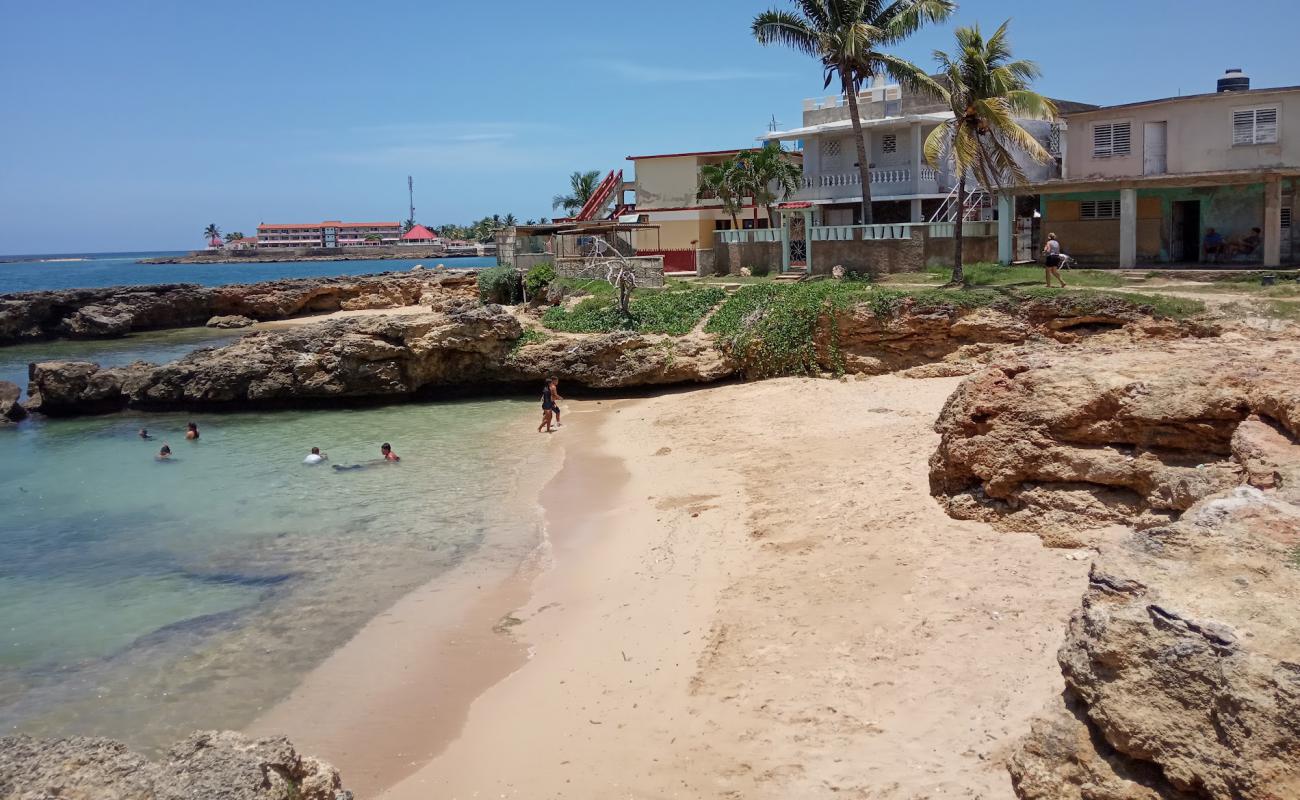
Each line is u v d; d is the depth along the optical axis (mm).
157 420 34938
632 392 35000
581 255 51562
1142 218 38594
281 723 11906
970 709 9758
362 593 16219
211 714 12180
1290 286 30031
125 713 12234
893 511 16109
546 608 15234
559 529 19359
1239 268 34469
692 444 25359
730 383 34281
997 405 14719
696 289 40000
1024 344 28250
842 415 25938
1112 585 7250
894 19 41062
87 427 33969
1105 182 36688
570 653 13320
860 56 40938
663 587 15164
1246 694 5801
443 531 19531
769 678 11312
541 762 10492
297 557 18172
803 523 16734
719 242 49781
